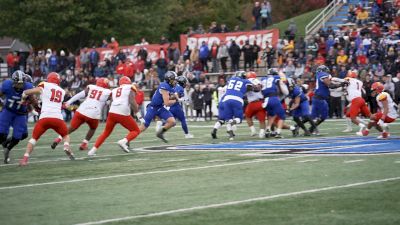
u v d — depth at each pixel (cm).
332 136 2300
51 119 1672
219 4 6762
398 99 3406
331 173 1341
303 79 3656
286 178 1294
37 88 1666
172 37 6875
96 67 4600
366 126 2309
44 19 5759
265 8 4647
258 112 2339
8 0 5700
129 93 1850
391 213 967
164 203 1077
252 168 1448
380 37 3931
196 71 4203
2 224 960
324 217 948
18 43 7694
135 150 1986
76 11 5741
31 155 1955
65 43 5991
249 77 2322
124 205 1070
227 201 1080
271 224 914
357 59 3756
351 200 1061
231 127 2294
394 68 3644
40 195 1188
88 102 1930
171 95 2177
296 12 6494
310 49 4044
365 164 1458
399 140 2055
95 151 1859
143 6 6122
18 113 1725
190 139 2377
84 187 1262
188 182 1282
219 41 4412
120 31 6009
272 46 4281
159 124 2325
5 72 5256
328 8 5056
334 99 3488
